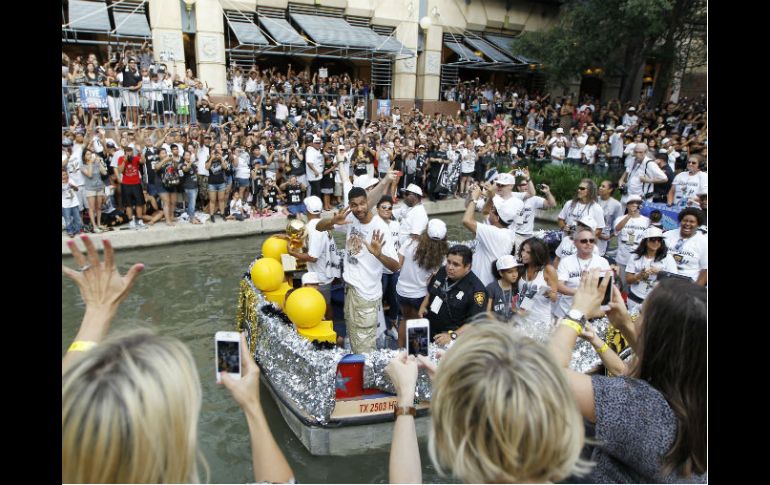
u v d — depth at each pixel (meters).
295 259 6.17
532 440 1.25
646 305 1.85
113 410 1.20
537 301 4.98
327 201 13.09
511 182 5.60
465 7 22.80
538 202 7.43
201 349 6.43
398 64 21.39
